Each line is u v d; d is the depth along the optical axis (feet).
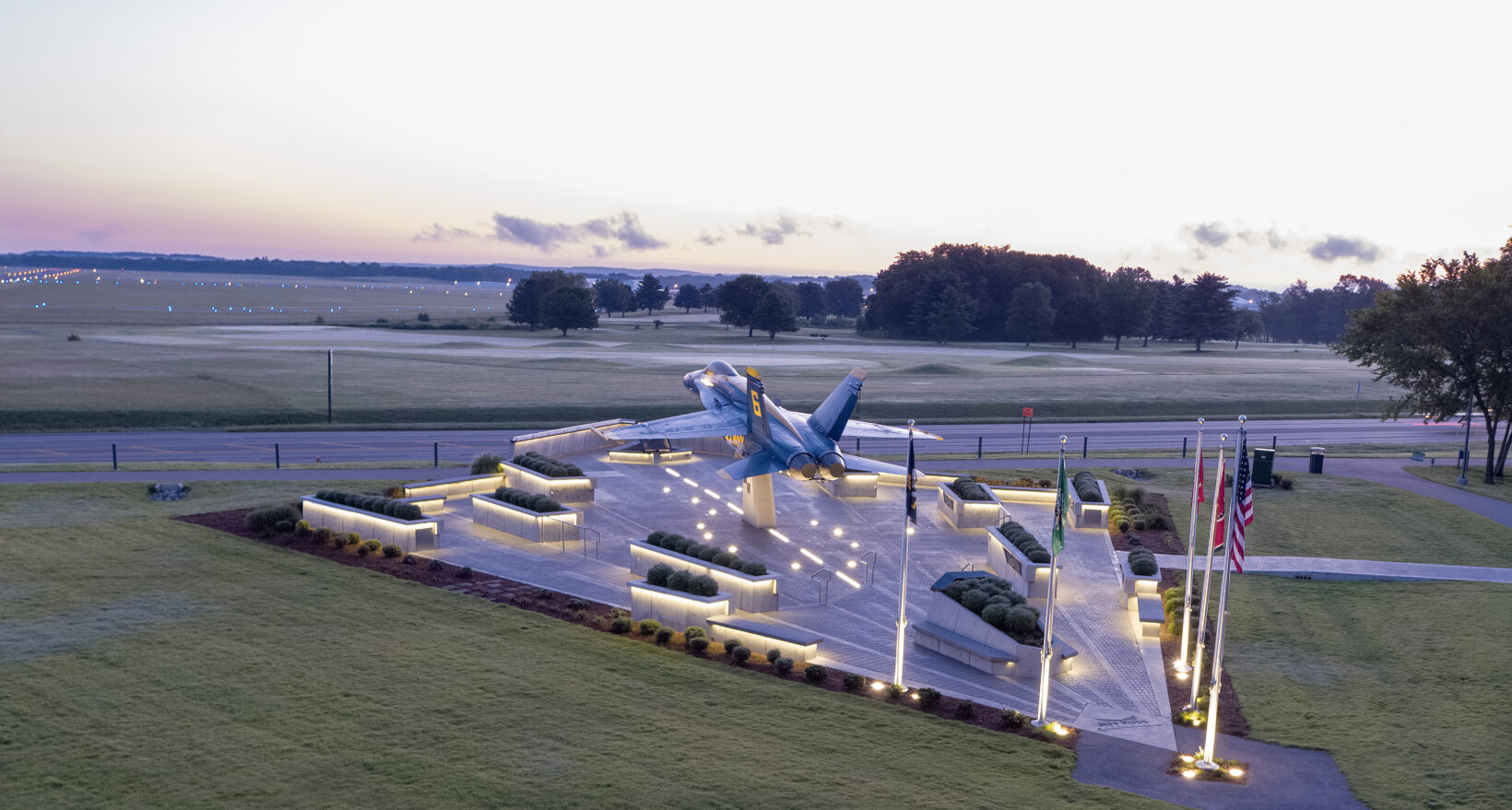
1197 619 109.60
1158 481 191.83
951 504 152.87
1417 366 195.62
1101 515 150.61
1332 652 101.04
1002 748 77.61
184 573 114.01
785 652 95.20
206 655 89.04
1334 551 140.67
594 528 143.64
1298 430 283.59
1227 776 73.67
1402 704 87.76
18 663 85.56
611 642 97.91
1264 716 85.35
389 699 80.69
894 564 130.41
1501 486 190.80
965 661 96.99
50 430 242.37
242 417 266.16
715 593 105.40
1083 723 83.82
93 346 471.62
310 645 92.68
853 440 240.73
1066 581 124.57
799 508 160.04
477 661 90.58
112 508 143.84
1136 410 324.80
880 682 91.09
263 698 79.92
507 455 208.44
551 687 84.99
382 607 104.88
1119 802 68.64
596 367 430.20
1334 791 71.77
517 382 361.10
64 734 72.23
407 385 344.28
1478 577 127.03
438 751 71.51
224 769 67.56
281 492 159.33
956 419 295.07
